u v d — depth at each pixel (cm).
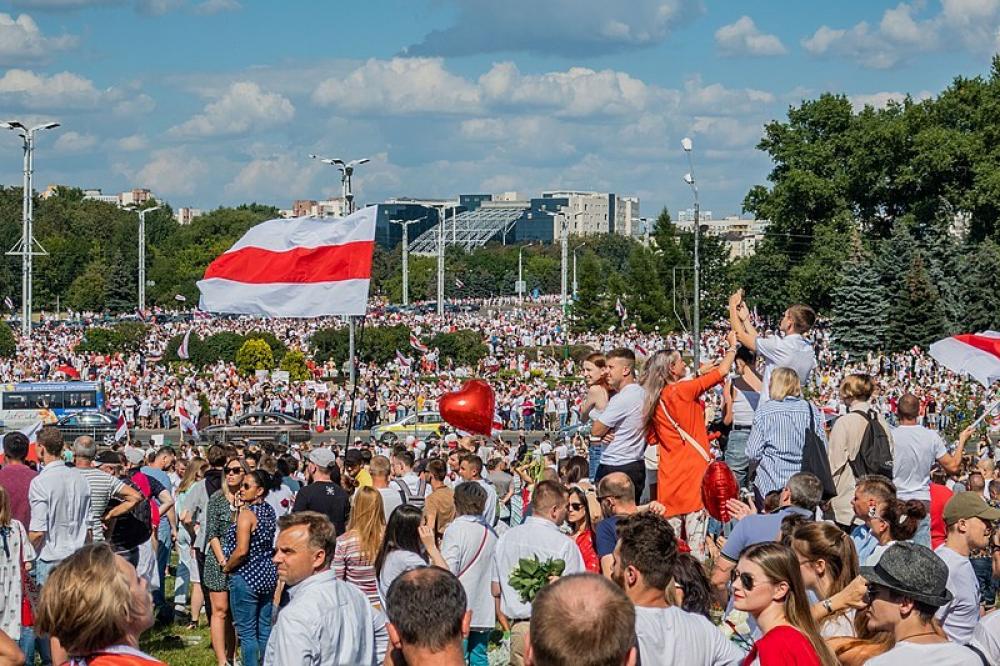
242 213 19112
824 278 7862
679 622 607
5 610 875
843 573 697
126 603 511
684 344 8262
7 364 7244
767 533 808
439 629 531
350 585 725
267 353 7625
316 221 1520
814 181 8256
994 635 640
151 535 1381
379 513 970
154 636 1382
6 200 18400
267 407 5625
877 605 591
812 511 828
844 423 1042
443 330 9894
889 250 6850
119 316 12925
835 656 586
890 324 6650
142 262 10862
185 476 1535
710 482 867
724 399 1223
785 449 990
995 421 3397
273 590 1079
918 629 584
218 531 1124
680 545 888
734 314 1111
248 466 1177
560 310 13850
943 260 7200
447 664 533
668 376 1007
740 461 1202
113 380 6244
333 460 1232
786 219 8488
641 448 1024
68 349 8638
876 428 1041
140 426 5572
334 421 5550
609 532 859
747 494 1053
